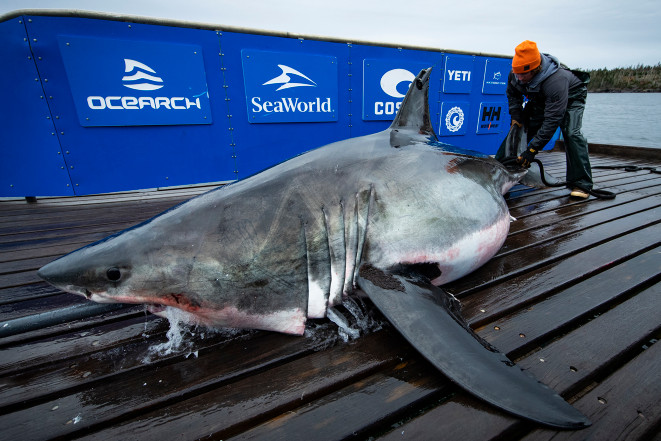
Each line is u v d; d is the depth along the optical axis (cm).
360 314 185
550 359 156
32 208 460
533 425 124
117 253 146
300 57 529
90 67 438
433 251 189
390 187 185
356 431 124
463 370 132
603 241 289
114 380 150
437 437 120
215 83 496
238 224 157
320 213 169
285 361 158
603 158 773
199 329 179
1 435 126
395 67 600
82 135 459
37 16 407
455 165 218
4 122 433
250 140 538
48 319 159
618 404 133
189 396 141
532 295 207
